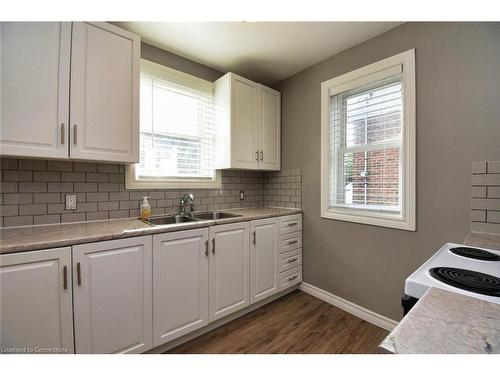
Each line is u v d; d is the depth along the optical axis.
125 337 1.39
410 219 1.75
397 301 1.84
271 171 2.91
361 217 2.05
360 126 2.12
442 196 1.60
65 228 1.49
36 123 1.30
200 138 2.41
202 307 1.74
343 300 2.19
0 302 1.05
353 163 2.18
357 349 1.65
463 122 1.51
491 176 1.41
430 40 1.65
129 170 1.94
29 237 1.24
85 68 1.45
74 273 1.22
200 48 2.12
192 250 1.69
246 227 2.04
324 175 2.34
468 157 1.50
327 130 2.31
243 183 2.80
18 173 1.50
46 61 1.33
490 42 1.42
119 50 1.58
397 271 1.84
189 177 2.32
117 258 1.36
